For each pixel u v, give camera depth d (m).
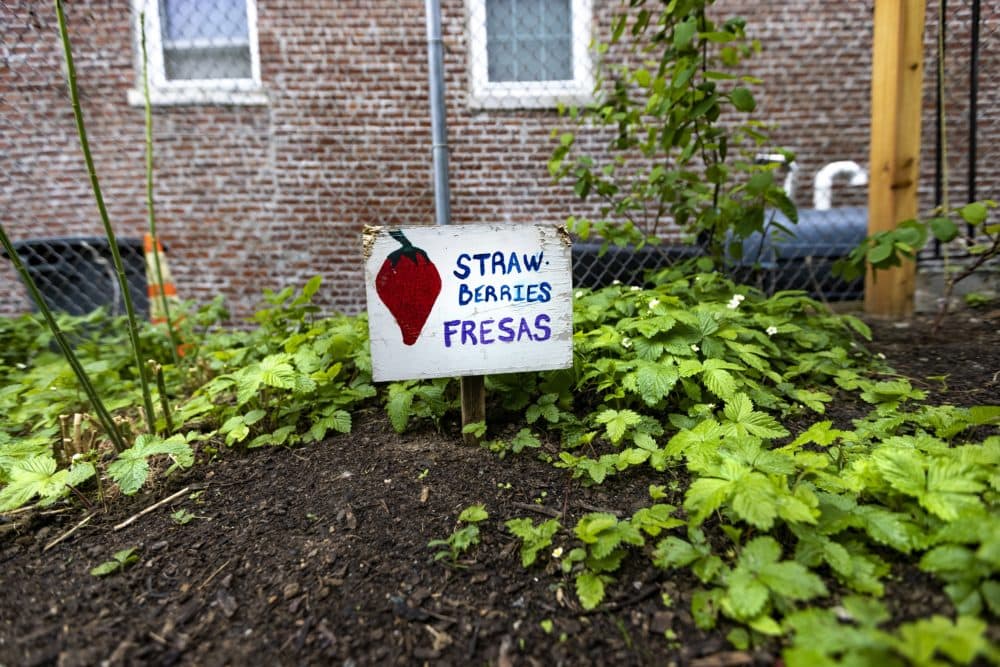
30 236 5.36
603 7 5.05
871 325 3.12
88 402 2.56
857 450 1.67
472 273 1.78
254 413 2.02
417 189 5.46
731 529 1.33
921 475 1.29
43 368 2.90
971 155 3.34
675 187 2.86
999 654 0.95
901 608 1.15
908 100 3.06
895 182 3.11
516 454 1.88
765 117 5.48
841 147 5.55
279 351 2.56
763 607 1.16
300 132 5.38
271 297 2.60
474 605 1.31
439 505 1.64
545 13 5.21
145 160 5.36
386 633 1.25
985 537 1.09
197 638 1.26
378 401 2.31
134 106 5.25
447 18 5.20
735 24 2.46
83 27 5.09
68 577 1.45
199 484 1.84
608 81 5.14
